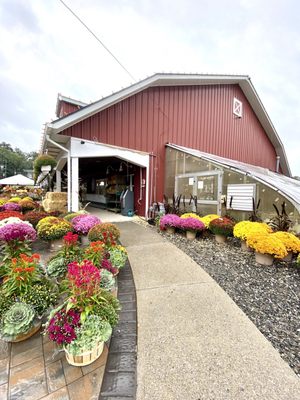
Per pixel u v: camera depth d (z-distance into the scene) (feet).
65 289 6.69
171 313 7.43
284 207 15.08
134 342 6.13
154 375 5.07
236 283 9.72
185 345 5.98
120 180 31.91
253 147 40.06
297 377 5.04
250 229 13.52
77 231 13.96
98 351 5.47
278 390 4.71
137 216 27.53
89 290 5.67
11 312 5.80
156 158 25.98
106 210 34.73
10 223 11.74
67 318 5.26
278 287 9.43
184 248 14.57
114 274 8.80
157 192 26.53
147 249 14.07
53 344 5.98
